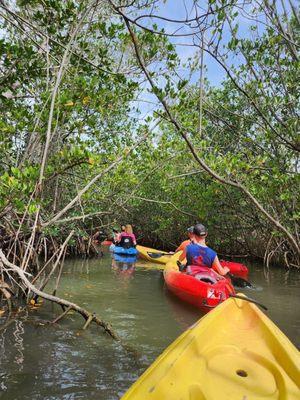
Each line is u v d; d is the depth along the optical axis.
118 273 9.91
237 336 3.69
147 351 4.43
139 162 8.38
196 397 2.55
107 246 17.16
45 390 3.45
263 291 8.05
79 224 12.11
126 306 6.45
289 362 3.05
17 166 6.06
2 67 5.25
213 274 6.85
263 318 3.96
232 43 4.99
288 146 5.57
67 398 3.33
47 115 5.25
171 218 14.45
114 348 4.48
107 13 5.95
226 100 8.50
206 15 3.26
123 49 6.13
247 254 13.97
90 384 3.59
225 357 3.22
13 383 3.55
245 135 7.60
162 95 3.92
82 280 8.62
